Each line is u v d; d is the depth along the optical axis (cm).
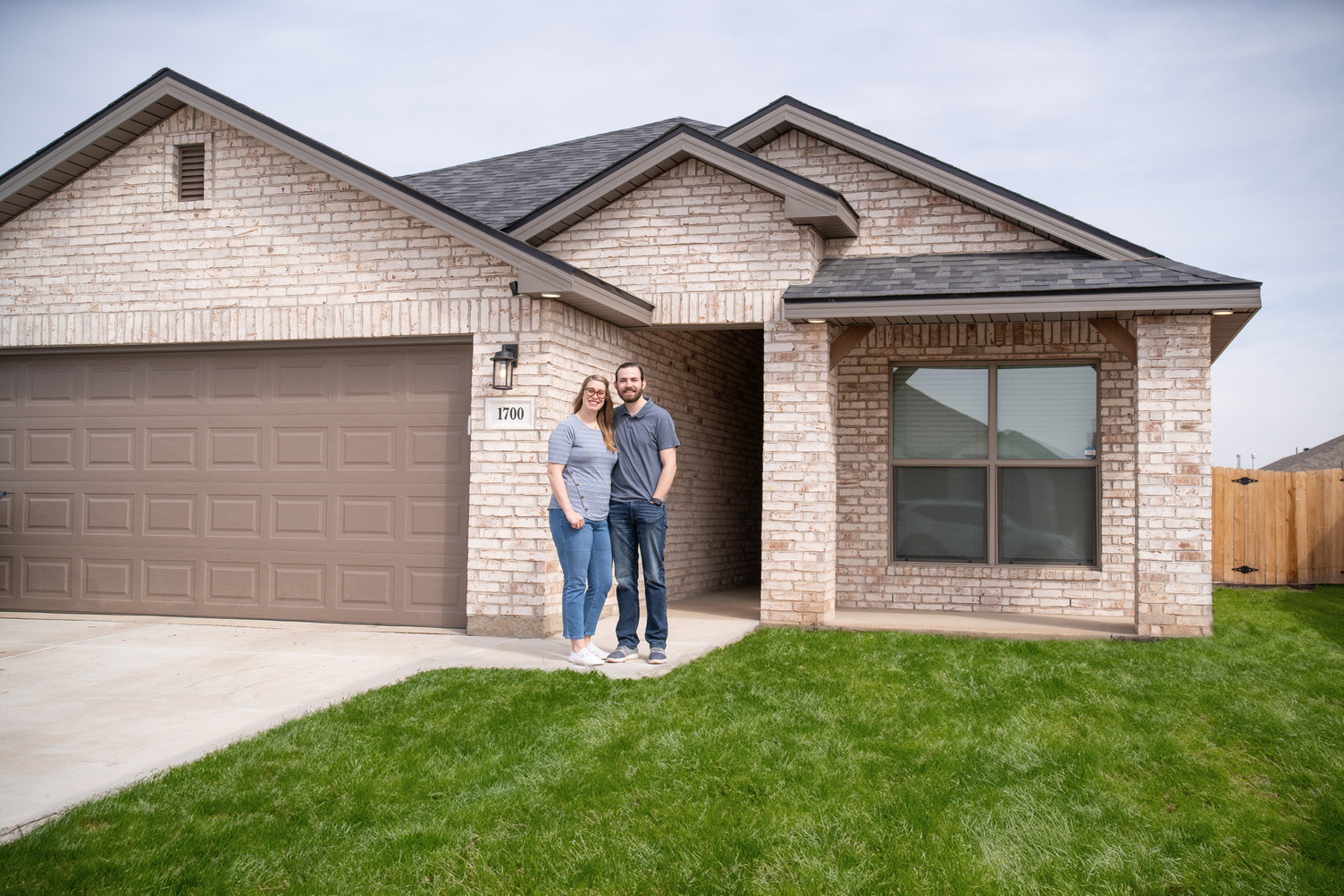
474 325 842
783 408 907
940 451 1053
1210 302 799
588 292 817
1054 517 1027
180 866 365
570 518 662
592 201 948
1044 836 416
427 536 861
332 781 455
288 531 891
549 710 570
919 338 1047
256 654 730
